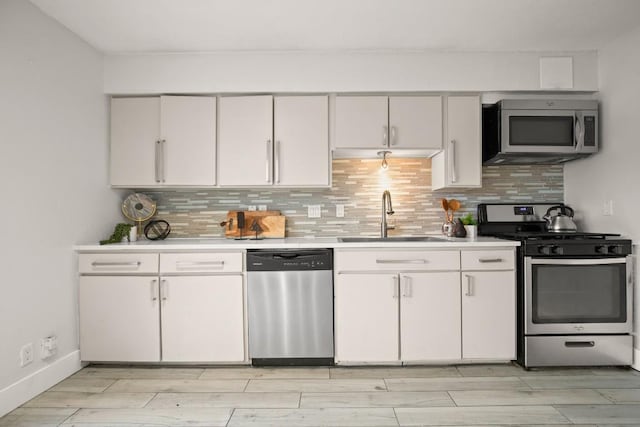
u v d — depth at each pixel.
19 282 2.15
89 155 2.75
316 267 2.61
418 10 2.34
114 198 3.05
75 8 2.30
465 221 3.14
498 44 2.79
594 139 2.82
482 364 2.69
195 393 2.28
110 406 2.12
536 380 2.42
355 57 2.89
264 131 2.92
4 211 2.06
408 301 2.60
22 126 2.18
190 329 2.61
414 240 3.06
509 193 3.27
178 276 2.62
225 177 2.94
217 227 3.25
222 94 2.97
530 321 2.54
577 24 2.51
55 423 1.96
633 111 2.58
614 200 2.74
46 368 2.33
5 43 2.07
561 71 2.88
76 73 2.62
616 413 2.01
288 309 2.61
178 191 3.26
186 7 2.30
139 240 3.11
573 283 2.56
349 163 3.27
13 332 2.11
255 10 2.33
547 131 2.84
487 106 3.02
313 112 2.93
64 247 2.51
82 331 2.62
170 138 2.92
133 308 2.62
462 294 2.61
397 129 2.91
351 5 2.28
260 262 2.62
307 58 2.89
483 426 1.91
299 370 2.61
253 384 2.39
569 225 2.92
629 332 2.55
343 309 2.60
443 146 2.94
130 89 2.90
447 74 2.88
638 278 2.55
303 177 2.93
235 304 2.61
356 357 2.60
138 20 2.44
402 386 2.35
